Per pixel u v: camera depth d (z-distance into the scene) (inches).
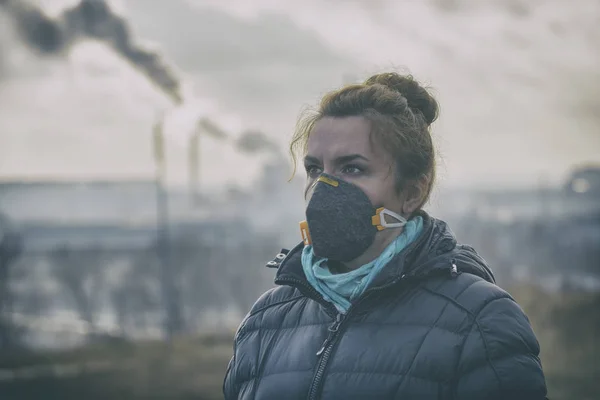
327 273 95.8
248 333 103.5
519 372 86.4
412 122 94.3
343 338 92.4
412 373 88.0
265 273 2694.4
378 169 92.4
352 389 89.1
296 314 100.1
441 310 90.2
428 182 95.4
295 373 94.4
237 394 102.0
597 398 687.7
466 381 87.0
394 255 93.0
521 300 1395.2
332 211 91.0
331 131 93.4
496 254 3019.2
